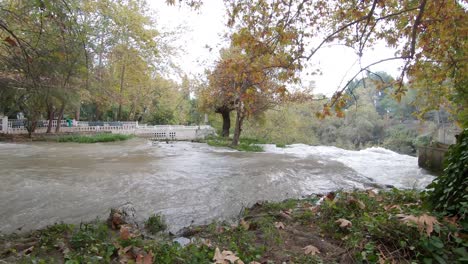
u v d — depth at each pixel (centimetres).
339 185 827
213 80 1914
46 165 1011
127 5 1897
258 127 3045
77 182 753
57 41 482
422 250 269
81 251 324
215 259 285
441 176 361
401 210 383
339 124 4684
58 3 427
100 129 2581
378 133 4534
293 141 3453
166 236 432
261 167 1035
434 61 624
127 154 1346
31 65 514
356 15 548
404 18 577
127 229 394
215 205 603
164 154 1379
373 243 295
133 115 3684
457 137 353
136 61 2267
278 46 510
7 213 527
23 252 328
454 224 295
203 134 2658
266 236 355
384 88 562
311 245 323
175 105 3941
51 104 1880
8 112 2278
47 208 556
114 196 638
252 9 516
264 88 1562
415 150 3716
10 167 963
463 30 505
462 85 751
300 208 503
